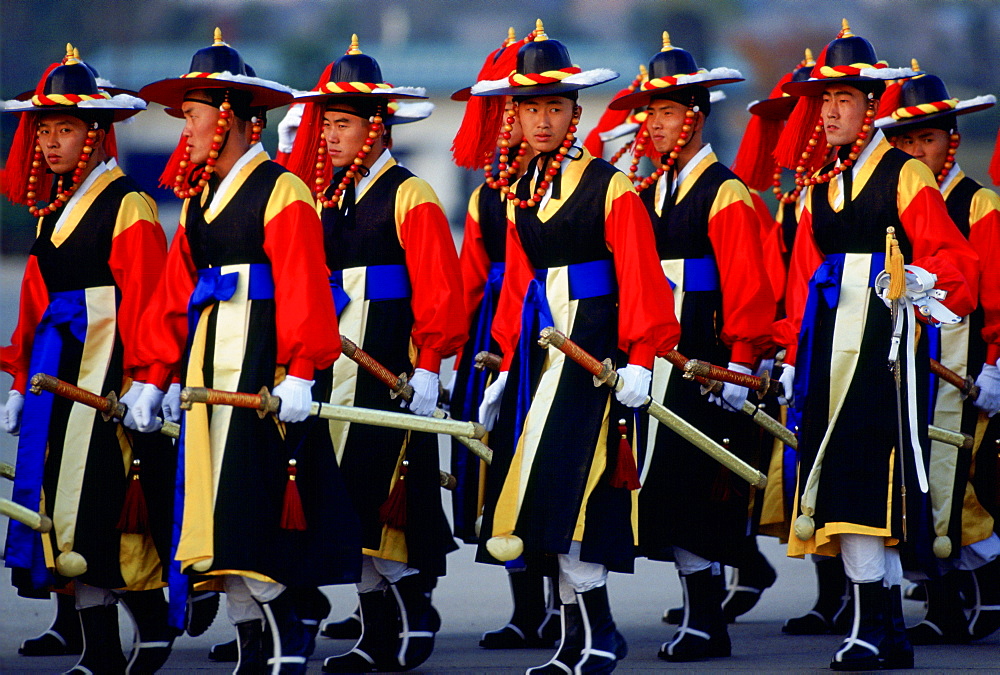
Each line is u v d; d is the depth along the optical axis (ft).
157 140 319.68
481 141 69.92
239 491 52.70
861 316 61.11
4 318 211.61
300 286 53.52
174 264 57.06
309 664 65.05
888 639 59.82
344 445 63.16
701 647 64.13
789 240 79.30
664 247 70.59
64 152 62.18
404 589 62.85
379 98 65.57
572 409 56.70
